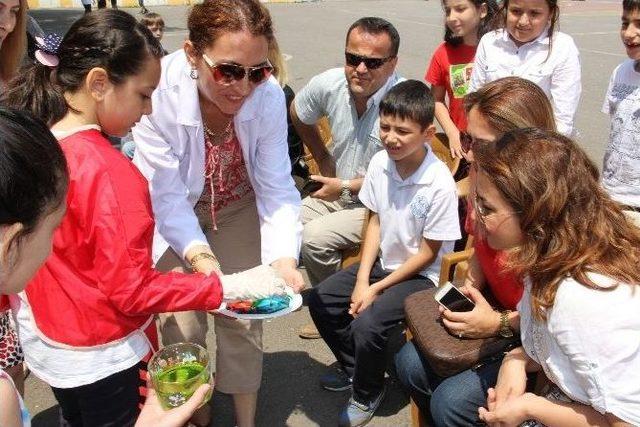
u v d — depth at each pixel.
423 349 2.12
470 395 2.08
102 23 1.68
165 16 18.44
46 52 1.72
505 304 2.24
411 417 2.59
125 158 1.75
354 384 2.69
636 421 1.50
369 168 2.84
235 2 2.04
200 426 2.70
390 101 2.56
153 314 1.92
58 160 1.07
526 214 1.62
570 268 1.57
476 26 3.92
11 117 1.02
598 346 1.51
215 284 1.86
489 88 2.30
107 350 1.77
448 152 3.68
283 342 3.34
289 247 2.46
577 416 1.68
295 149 3.98
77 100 1.72
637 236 1.65
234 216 2.62
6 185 0.98
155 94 2.25
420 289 2.64
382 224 2.81
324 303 2.86
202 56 2.09
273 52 2.57
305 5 21.70
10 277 1.08
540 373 1.98
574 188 1.59
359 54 3.05
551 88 3.48
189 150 2.37
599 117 7.16
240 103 2.17
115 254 1.64
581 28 15.30
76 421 2.00
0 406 1.09
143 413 1.63
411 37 13.68
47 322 1.76
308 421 2.77
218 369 2.50
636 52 3.27
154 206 2.35
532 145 1.64
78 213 1.62
